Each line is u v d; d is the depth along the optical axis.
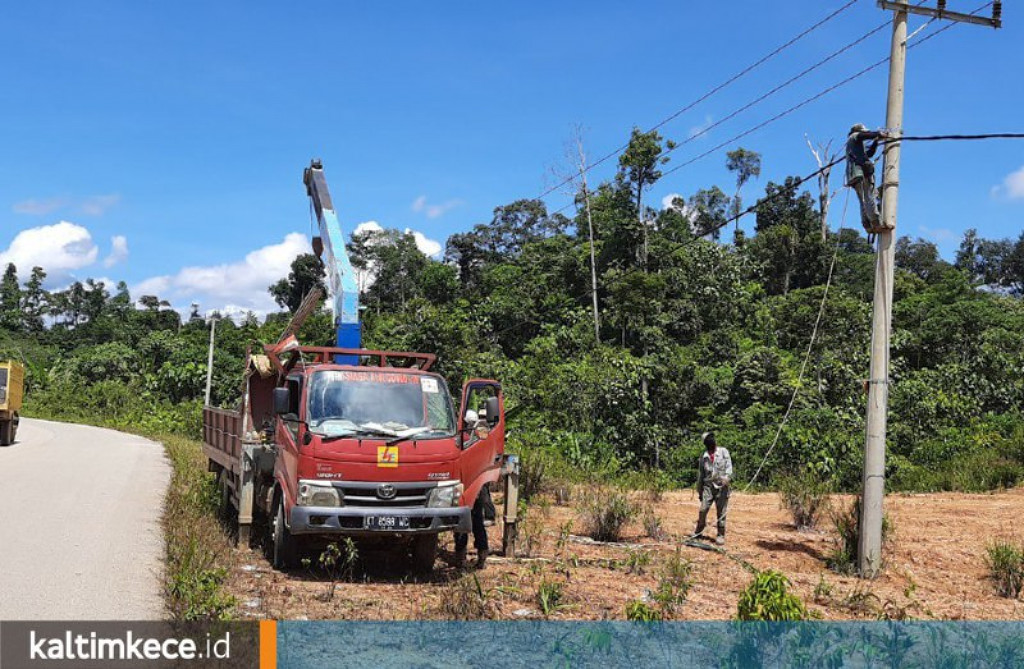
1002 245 108.31
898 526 14.02
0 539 9.49
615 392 32.44
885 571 10.70
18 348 85.62
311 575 8.86
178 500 12.48
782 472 24.94
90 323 112.06
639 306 53.09
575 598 8.30
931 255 92.88
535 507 14.94
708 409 35.44
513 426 27.70
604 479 21.20
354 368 9.50
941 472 23.61
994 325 51.06
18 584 7.41
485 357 36.16
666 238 69.94
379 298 94.56
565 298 62.97
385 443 8.66
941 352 50.22
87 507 12.36
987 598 9.48
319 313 51.12
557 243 73.62
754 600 7.12
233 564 8.97
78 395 56.16
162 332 72.38
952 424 32.09
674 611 7.88
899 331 48.75
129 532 10.27
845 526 11.02
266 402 11.29
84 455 22.89
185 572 7.19
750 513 15.84
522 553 10.73
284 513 8.92
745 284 65.31
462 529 8.91
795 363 41.28
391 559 9.90
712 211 87.44
